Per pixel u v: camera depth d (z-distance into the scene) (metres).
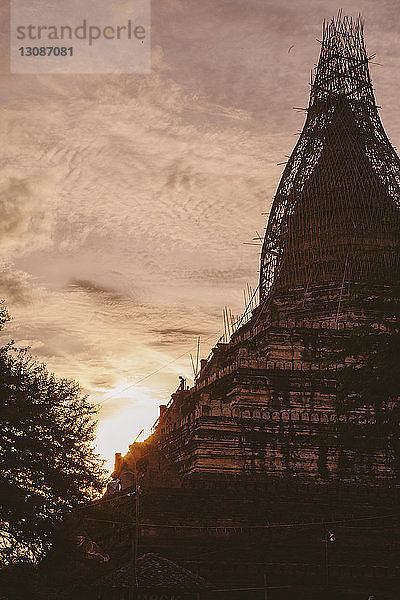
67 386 69.56
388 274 91.69
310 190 111.44
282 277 110.31
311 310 105.00
